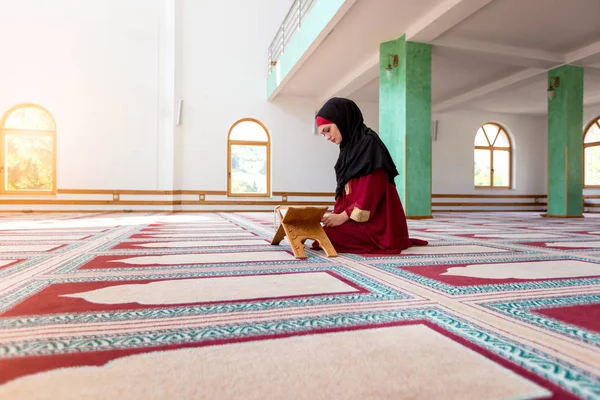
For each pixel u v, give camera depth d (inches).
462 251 110.1
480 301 56.4
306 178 428.1
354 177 106.7
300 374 32.5
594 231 185.6
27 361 35.0
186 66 393.1
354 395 29.2
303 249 98.3
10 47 354.0
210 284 67.6
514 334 42.5
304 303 55.2
